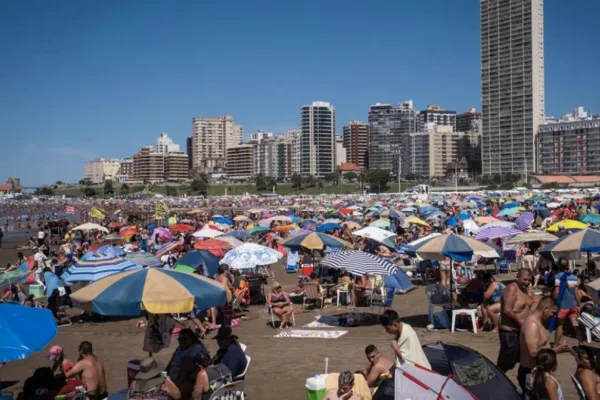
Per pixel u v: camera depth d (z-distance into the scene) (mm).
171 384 8133
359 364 12039
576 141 199000
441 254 15602
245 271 26281
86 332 16547
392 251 25469
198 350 8523
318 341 14297
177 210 104312
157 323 10789
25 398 8438
